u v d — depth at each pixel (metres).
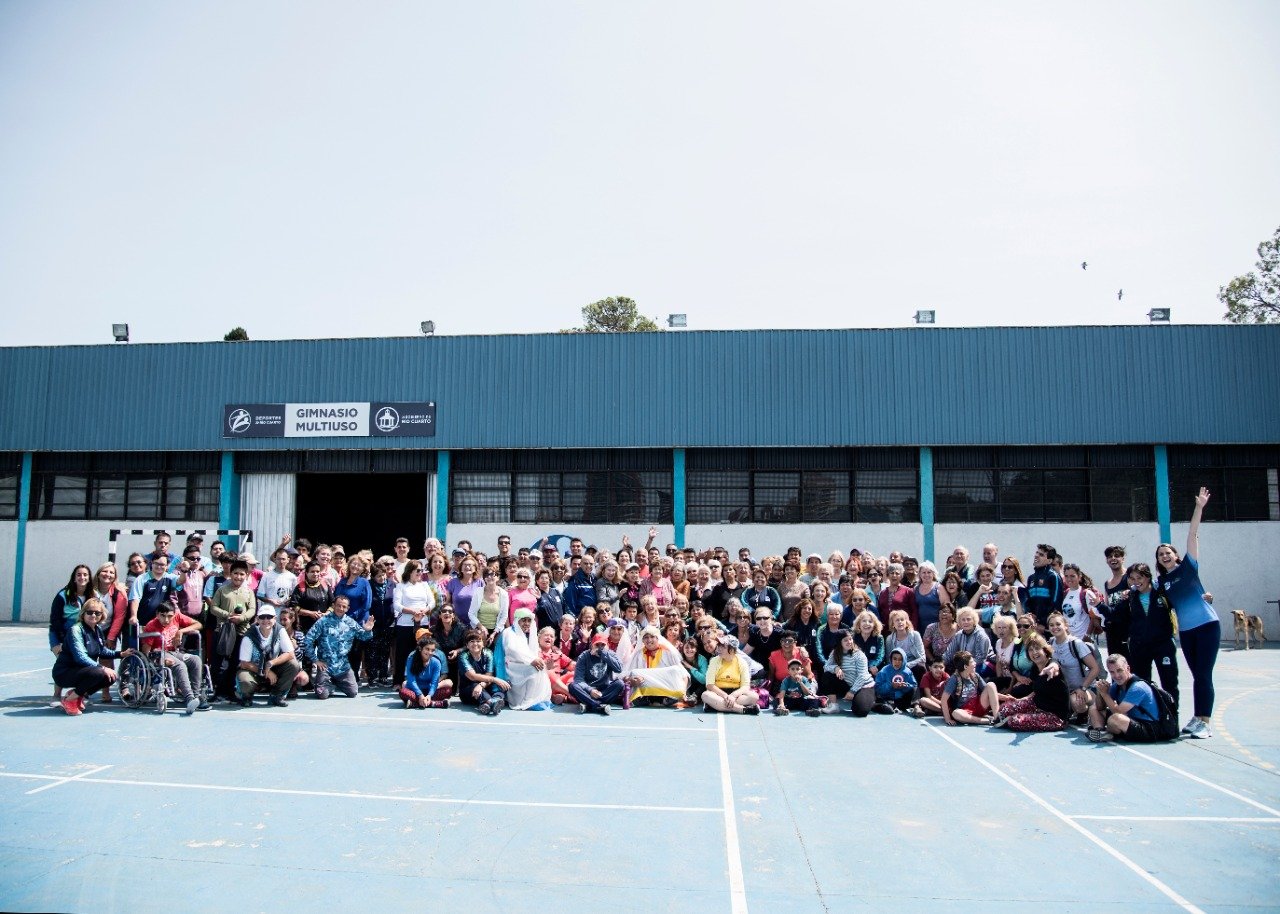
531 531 21.67
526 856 6.30
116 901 5.51
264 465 22.62
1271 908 5.51
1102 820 7.16
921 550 20.78
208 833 6.74
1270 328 20.64
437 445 21.77
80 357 23.12
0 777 8.25
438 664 11.98
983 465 20.94
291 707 11.84
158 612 11.66
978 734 10.34
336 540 27.67
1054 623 10.79
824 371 21.16
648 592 13.38
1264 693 13.33
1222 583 20.44
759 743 9.84
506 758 9.07
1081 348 20.77
